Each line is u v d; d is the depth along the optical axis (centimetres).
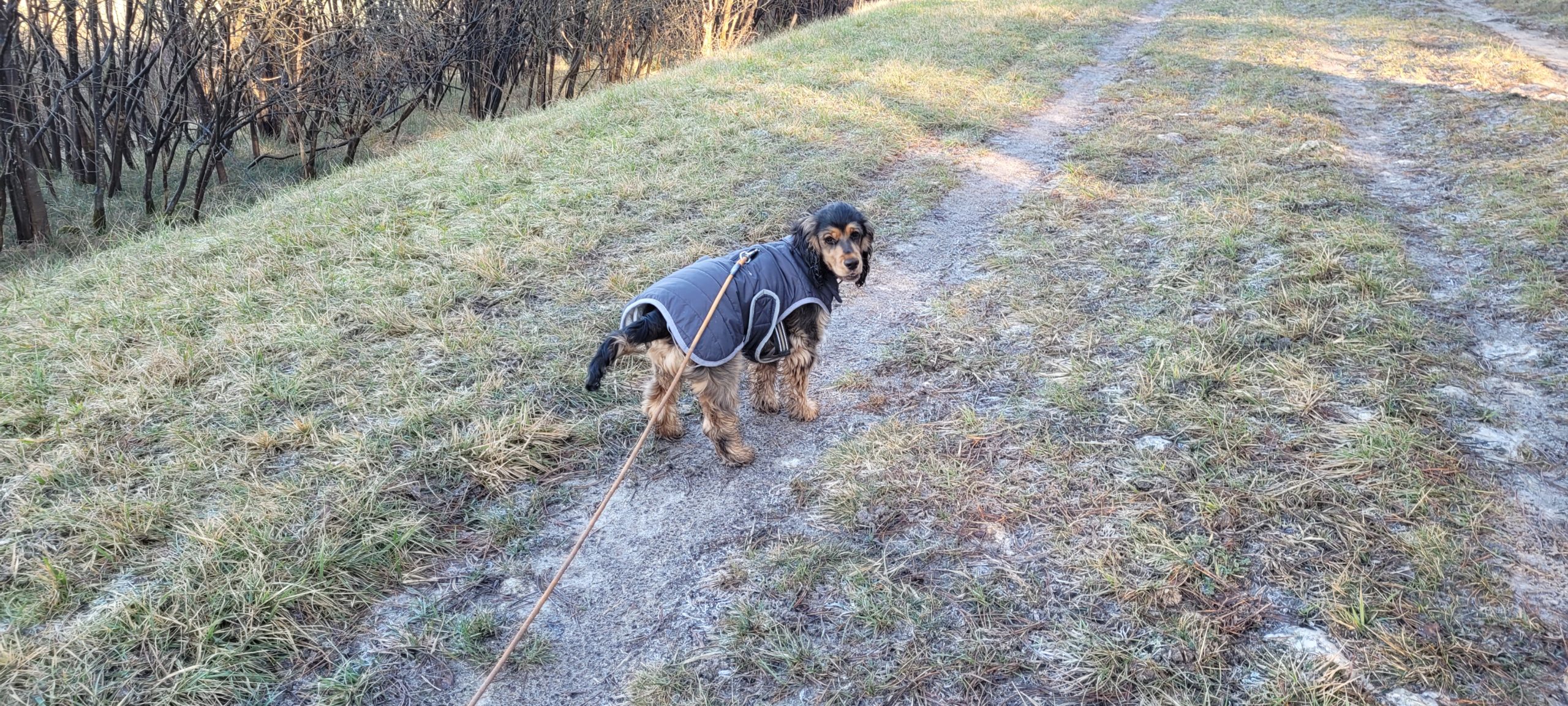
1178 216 686
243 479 393
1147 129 963
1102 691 288
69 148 1128
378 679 304
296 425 425
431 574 353
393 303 557
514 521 380
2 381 464
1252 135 912
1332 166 802
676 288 388
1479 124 922
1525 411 420
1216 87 1166
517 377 484
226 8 982
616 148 888
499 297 580
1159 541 345
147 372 473
